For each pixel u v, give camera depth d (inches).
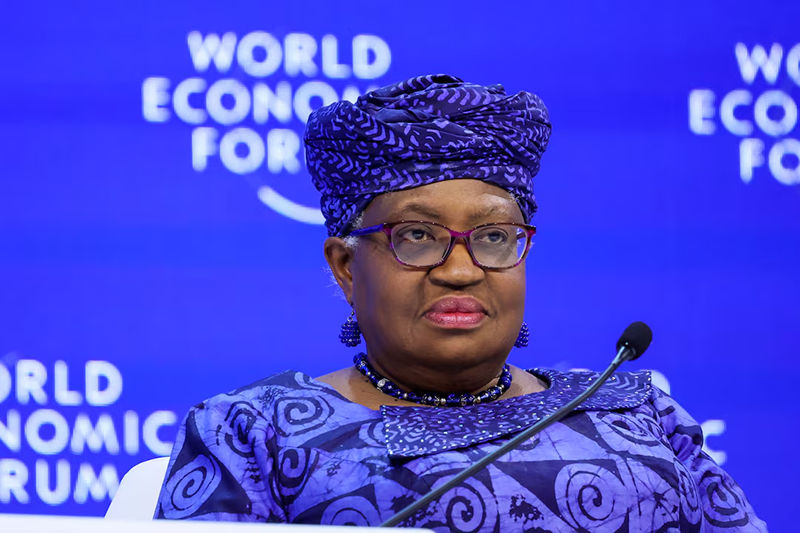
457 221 191.6
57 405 364.8
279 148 374.3
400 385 204.4
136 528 85.8
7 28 367.2
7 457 362.3
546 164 378.6
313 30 374.0
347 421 190.2
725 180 385.1
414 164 193.3
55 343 366.0
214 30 371.6
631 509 181.2
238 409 196.1
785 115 388.2
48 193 367.9
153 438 366.6
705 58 384.8
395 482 176.2
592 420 194.2
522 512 174.9
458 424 187.3
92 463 363.9
